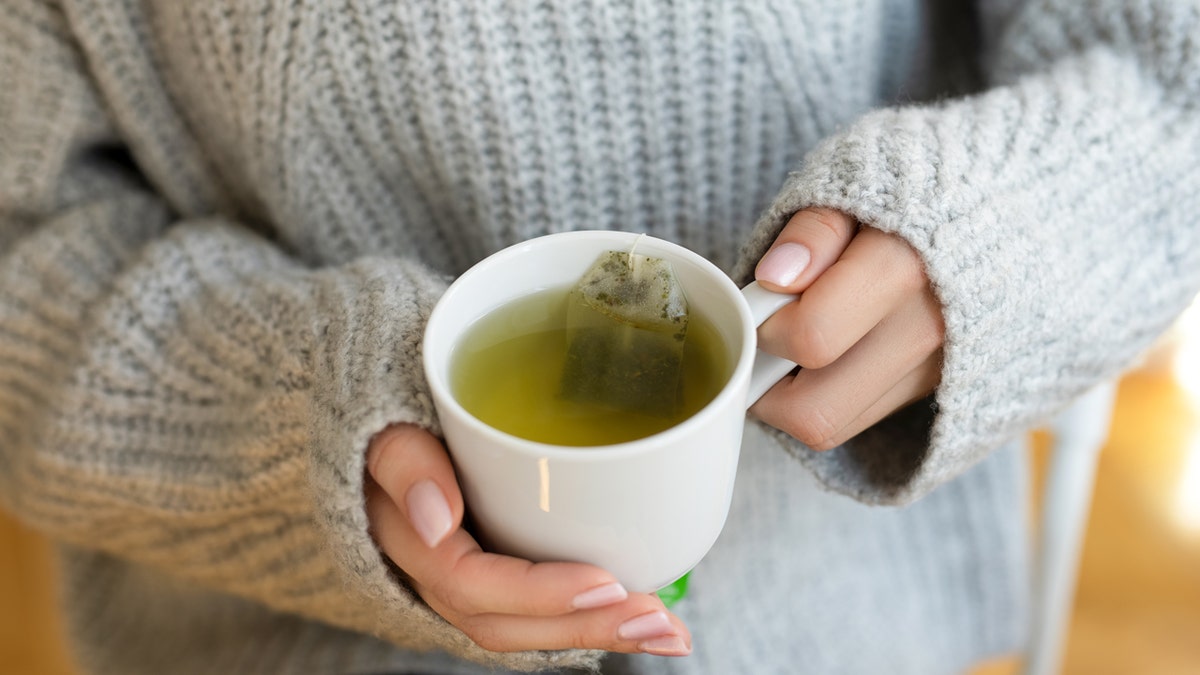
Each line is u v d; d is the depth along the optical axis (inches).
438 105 23.6
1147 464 54.9
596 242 19.9
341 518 19.4
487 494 18.6
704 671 27.1
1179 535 51.9
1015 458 33.2
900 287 20.2
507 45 23.1
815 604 29.5
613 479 17.9
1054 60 25.3
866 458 22.3
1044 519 31.7
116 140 27.7
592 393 19.1
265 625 28.5
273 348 22.9
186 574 26.2
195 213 27.7
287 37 23.4
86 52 25.5
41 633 50.8
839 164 20.8
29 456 25.5
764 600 28.3
